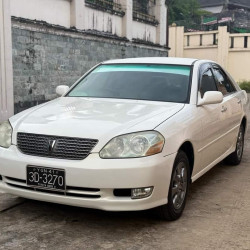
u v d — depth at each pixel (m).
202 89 5.20
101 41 13.83
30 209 4.53
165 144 3.97
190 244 3.77
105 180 3.72
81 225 4.13
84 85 5.48
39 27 10.88
